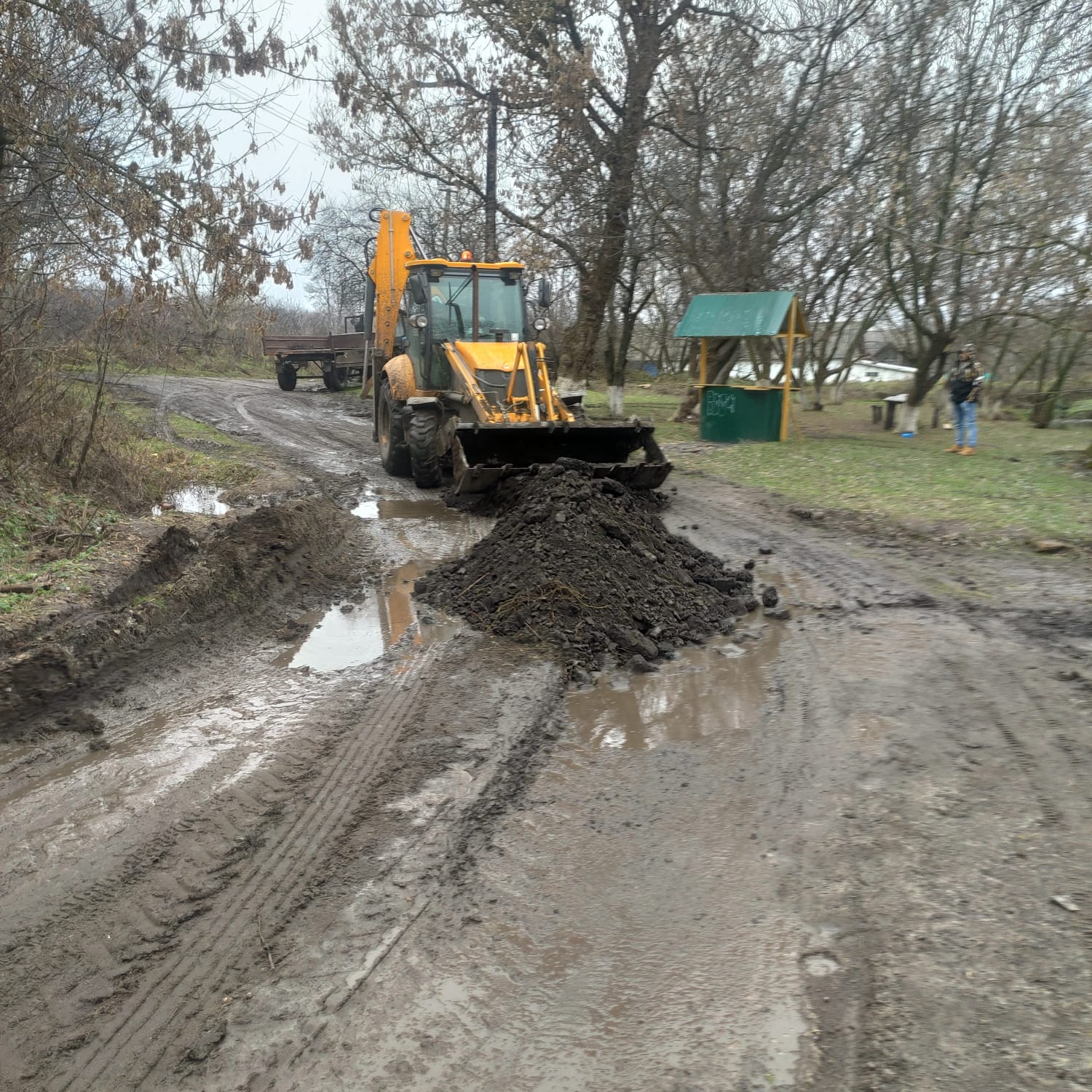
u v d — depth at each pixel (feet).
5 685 15.42
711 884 11.13
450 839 12.25
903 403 63.77
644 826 12.53
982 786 13.23
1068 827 12.00
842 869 11.29
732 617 21.76
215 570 21.74
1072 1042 8.26
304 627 21.27
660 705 16.79
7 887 10.95
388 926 10.44
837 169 58.39
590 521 23.90
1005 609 21.75
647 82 57.11
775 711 16.37
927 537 28.99
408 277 40.34
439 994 9.36
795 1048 8.45
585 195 59.67
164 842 12.05
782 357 71.15
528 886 11.18
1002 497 34.30
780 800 13.11
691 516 32.83
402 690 17.44
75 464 28.68
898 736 14.99
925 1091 7.81
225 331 37.22
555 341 94.53
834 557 27.07
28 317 28.22
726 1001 9.12
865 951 9.75
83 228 28.40
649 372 138.51
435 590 23.58
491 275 39.40
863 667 18.28
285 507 27.78
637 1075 8.23
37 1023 8.90
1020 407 84.23
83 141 27.84
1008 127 52.31
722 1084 8.07
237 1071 8.40
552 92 55.26
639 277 80.33
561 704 16.93
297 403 72.08
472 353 35.55
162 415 55.98
